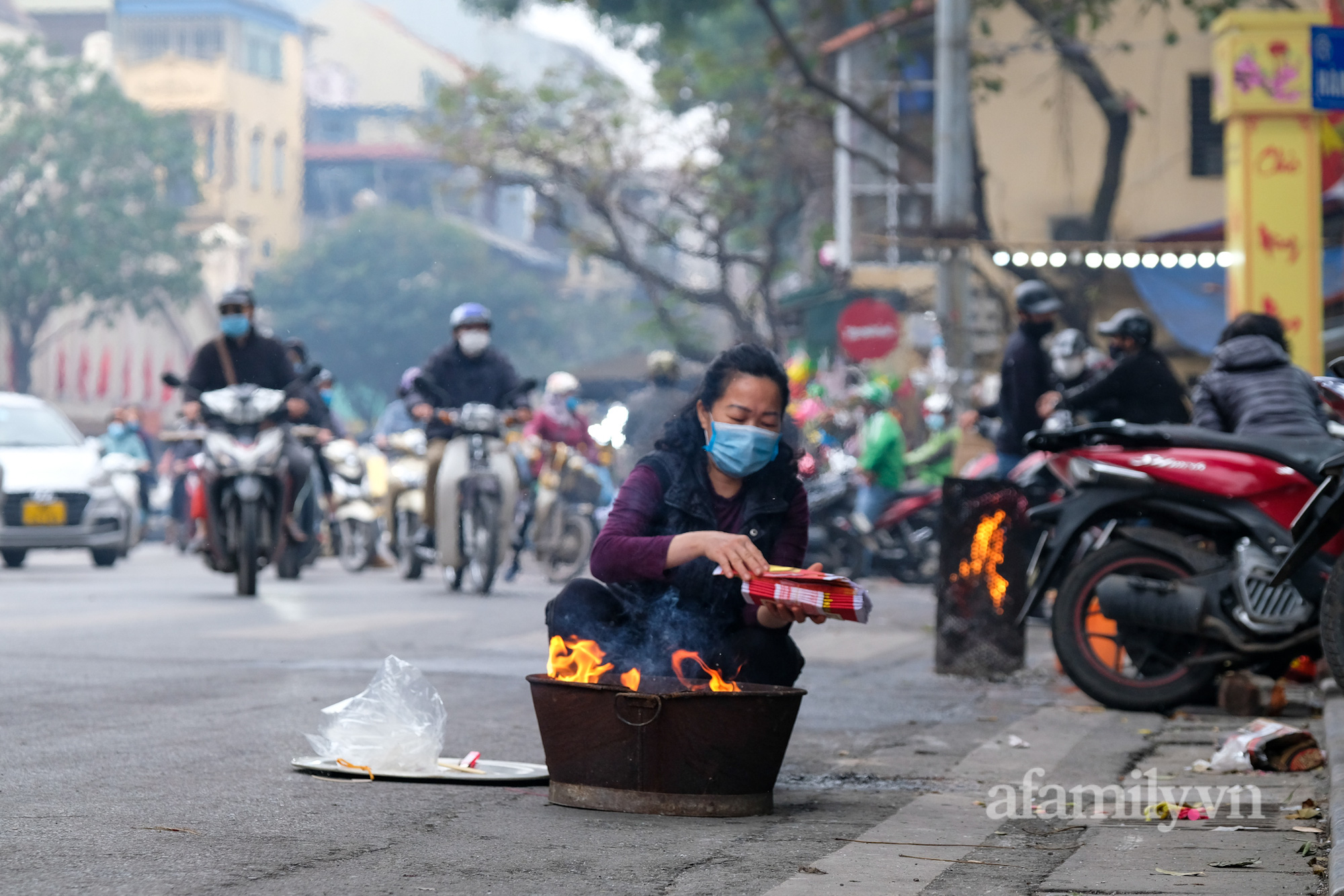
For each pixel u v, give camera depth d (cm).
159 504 3509
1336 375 718
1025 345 1270
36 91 5641
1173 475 793
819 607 500
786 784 587
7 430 1992
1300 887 423
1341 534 750
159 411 6462
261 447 1361
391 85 8331
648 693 501
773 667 554
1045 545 845
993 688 888
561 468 1714
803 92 3138
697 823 495
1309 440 782
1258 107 1595
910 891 417
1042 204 2700
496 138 3769
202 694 768
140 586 1563
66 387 6000
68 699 741
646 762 504
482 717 710
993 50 2642
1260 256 1603
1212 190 2680
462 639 1064
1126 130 2614
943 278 2158
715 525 552
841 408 2052
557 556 1703
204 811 495
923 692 866
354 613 1245
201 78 7625
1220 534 799
